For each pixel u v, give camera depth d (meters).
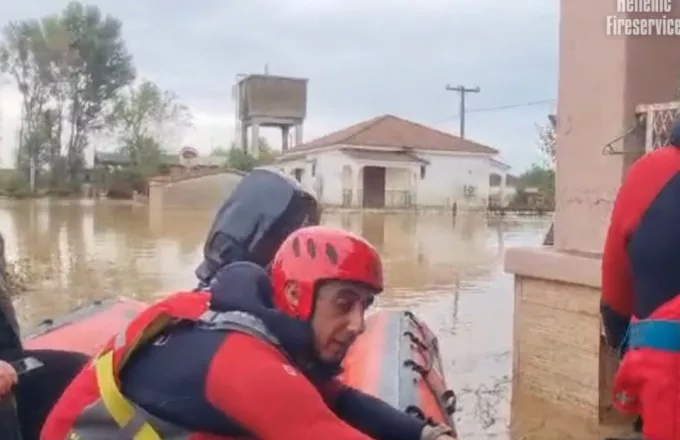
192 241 25.02
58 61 69.75
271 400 1.88
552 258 7.18
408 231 32.03
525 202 52.34
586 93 7.15
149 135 72.38
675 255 2.57
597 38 7.01
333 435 1.88
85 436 2.07
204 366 1.96
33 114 69.56
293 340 2.02
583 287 6.88
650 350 2.59
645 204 2.64
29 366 3.28
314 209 3.09
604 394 6.70
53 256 20.03
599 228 7.00
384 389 3.80
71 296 13.62
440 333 10.68
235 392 1.91
